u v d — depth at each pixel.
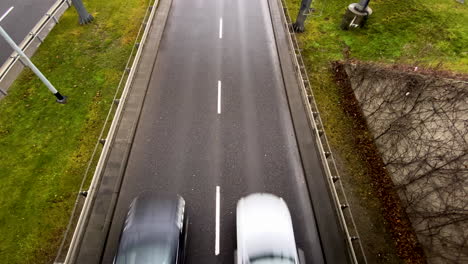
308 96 15.45
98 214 11.24
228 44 18.31
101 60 17.34
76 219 11.72
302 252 10.34
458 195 12.37
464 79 16.34
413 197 12.66
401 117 14.48
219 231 11.08
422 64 17.92
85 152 13.58
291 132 14.22
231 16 20.30
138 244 9.59
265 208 10.73
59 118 14.73
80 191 11.38
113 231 10.91
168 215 10.38
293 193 12.23
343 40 19.38
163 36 18.52
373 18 20.91
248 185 12.35
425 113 15.05
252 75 16.66
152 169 12.60
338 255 10.71
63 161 13.30
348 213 12.21
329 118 15.34
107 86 16.08
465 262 11.02
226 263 10.41
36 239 11.23
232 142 13.66
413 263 11.25
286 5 21.38
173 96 15.32
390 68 17.03
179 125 14.13
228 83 16.12
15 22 19.12
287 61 17.55
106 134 14.17
